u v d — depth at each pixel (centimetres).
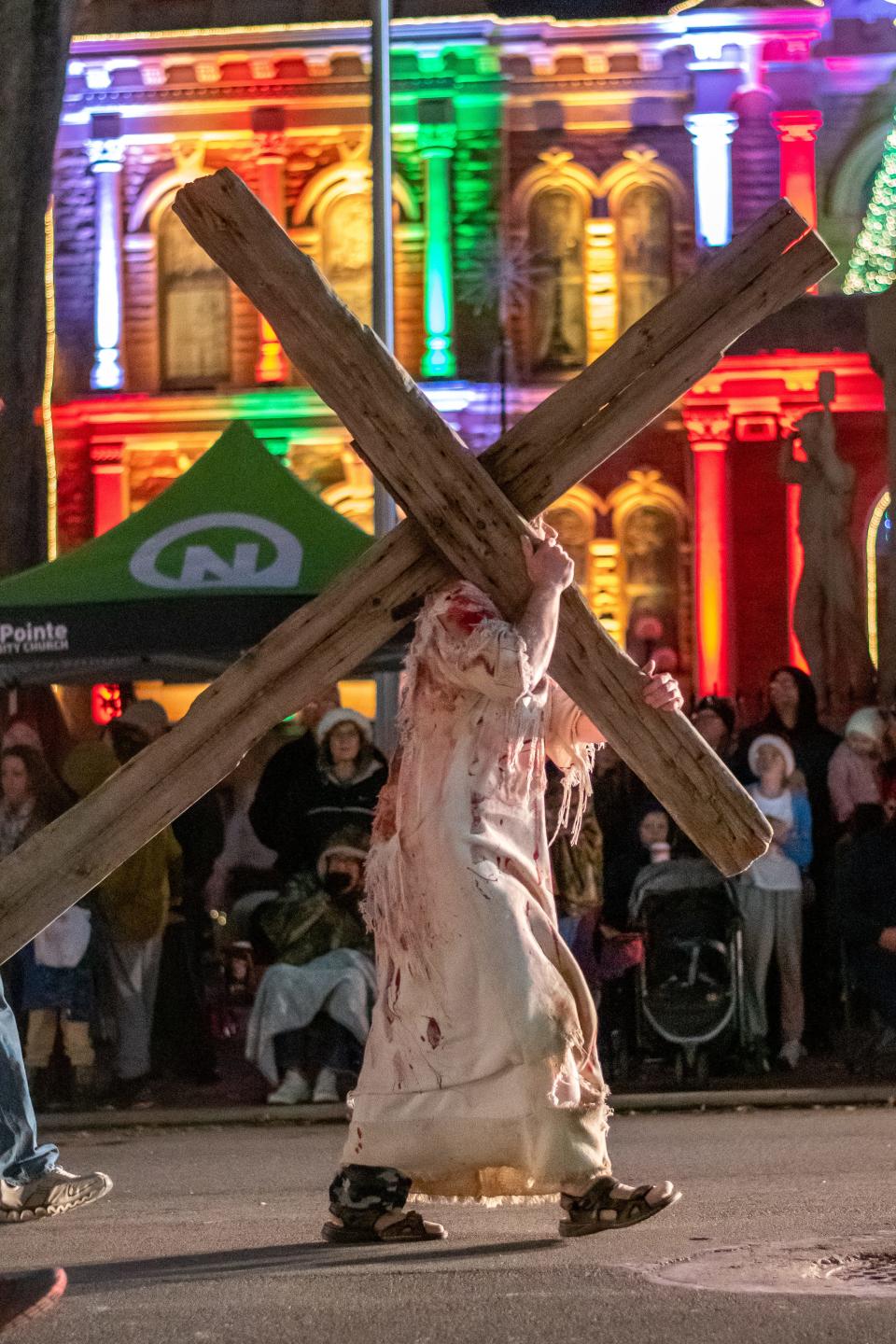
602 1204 693
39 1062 1434
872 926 1434
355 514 4097
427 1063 672
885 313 2381
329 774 1418
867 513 3938
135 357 4166
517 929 666
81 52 4150
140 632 1423
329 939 1400
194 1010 1484
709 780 690
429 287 4097
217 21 4159
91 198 4166
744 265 701
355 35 4103
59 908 655
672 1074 1455
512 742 679
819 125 4084
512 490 690
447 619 669
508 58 4125
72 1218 838
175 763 662
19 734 1512
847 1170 927
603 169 4131
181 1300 591
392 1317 550
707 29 4084
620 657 687
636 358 695
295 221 4166
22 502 2328
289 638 672
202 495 1501
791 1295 570
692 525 4031
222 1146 1184
